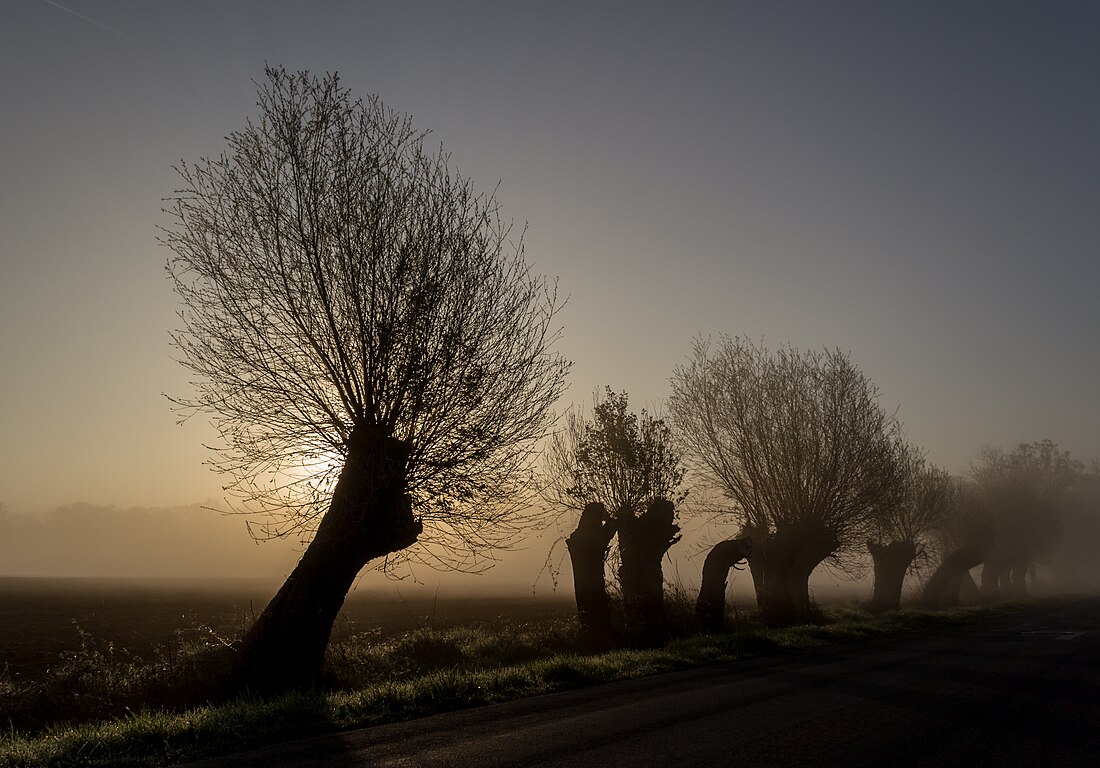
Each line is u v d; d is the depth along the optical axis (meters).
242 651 15.14
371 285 16.23
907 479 42.69
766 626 31.69
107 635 29.75
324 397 16.47
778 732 9.66
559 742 9.12
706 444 35.56
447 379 16.53
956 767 7.97
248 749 9.23
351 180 16.58
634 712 11.19
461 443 16.78
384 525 16.12
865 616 39.81
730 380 35.34
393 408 16.36
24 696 13.52
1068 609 51.94
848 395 34.59
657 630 24.95
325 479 16.61
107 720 12.48
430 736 9.63
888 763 8.11
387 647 20.23
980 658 18.67
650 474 27.08
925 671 16.11
